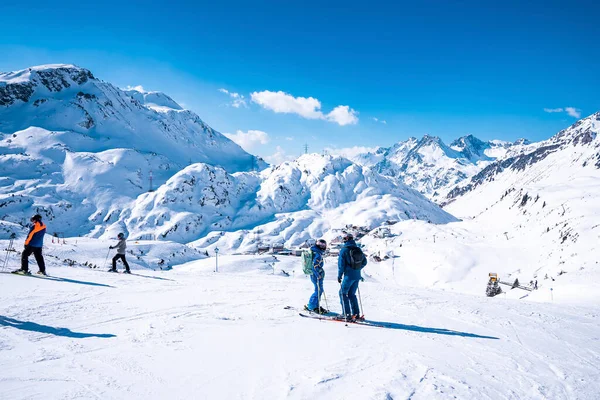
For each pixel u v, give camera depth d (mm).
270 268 94500
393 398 4117
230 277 18094
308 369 4918
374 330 7457
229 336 6469
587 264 114875
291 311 8938
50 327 6562
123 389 4082
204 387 4230
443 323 8602
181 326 7012
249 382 4422
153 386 4203
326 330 7211
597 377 5371
